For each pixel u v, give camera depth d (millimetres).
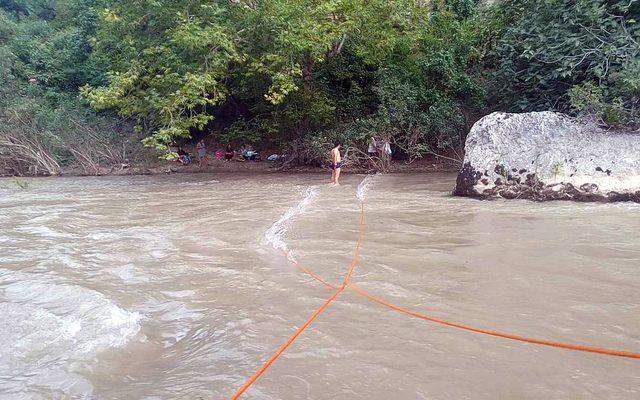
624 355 3496
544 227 7770
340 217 9273
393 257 6289
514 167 11102
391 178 17359
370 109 23219
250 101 25484
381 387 3158
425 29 22141
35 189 16609
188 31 16750
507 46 16547
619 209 9148
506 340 3805
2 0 36156
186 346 3947
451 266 5816
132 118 26172
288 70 18531
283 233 7934
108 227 9102
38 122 23797
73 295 5203
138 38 18453
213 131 26000
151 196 13773
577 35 13625
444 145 20188
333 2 18609
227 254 6758
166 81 17344
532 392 3041
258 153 25375
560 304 4508
